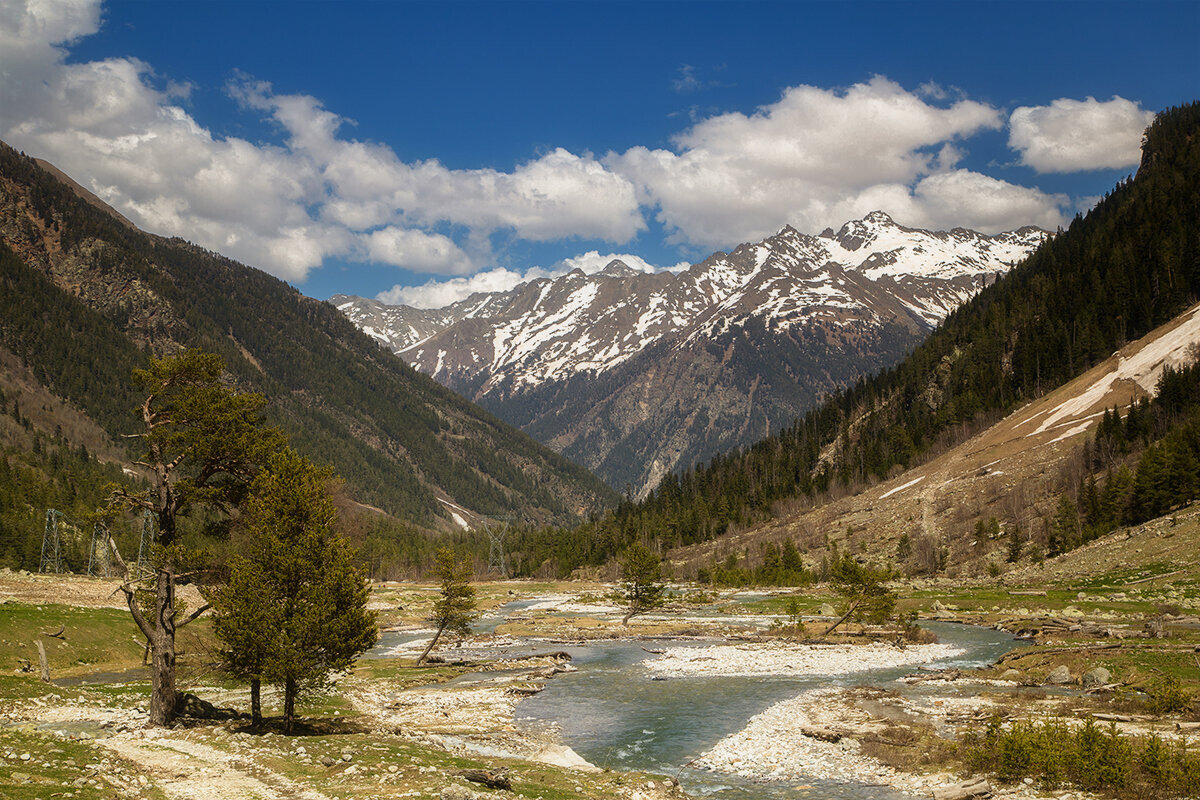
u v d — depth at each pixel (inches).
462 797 885.8
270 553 1290.6
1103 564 4020.7
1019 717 1470.2
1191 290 7111.2
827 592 5162.4
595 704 1881.2
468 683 2196.1
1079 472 5216.5
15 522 5625.0
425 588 6884.8
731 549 7416.3
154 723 1309.1
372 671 2413.9
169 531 1363.2
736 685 2110.0
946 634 3002.0
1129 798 1000.9
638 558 3730.3
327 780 989.8
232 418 1380.4
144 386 1408.7
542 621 4047.7
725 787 1195.9
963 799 1058.7
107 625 2295.8
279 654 1255.5
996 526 5201.8
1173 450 4360.2
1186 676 1681.8
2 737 1015.0
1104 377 6663.4
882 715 1611.7
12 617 2100.1
